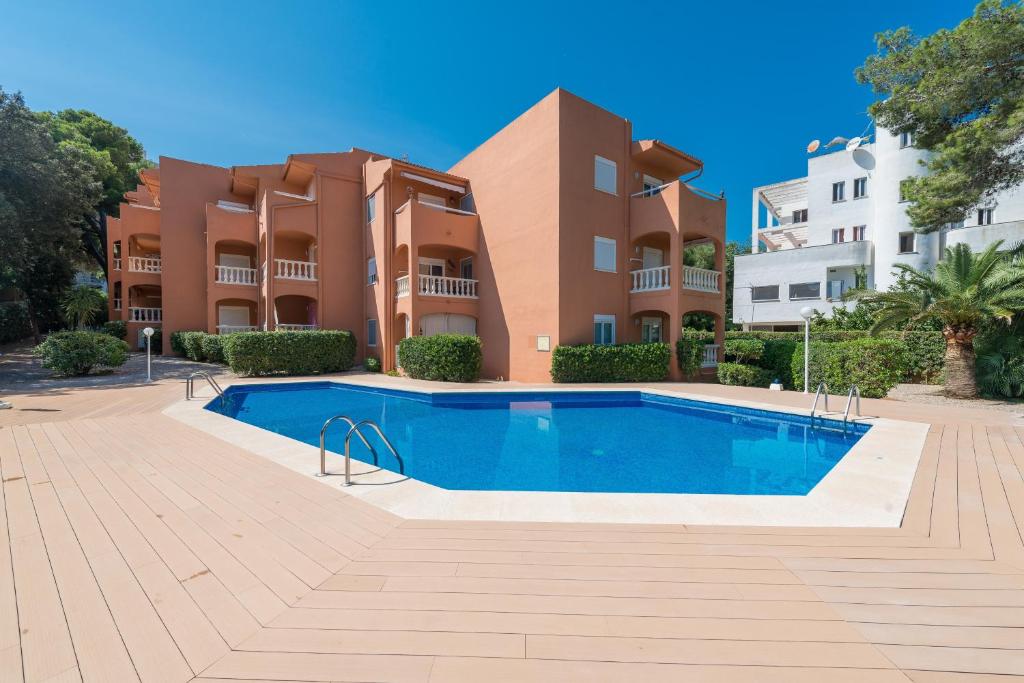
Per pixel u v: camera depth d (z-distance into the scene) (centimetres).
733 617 262
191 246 2322
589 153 1620
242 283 2181
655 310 1667
